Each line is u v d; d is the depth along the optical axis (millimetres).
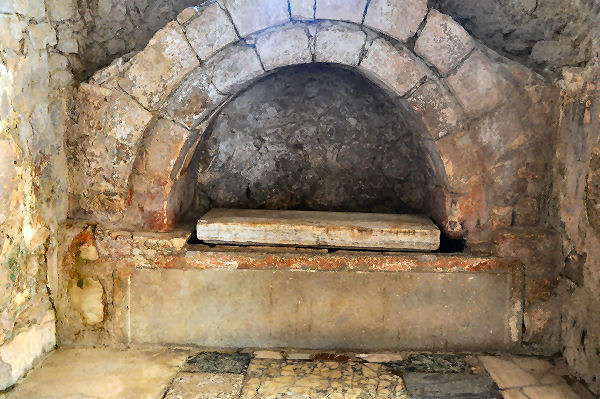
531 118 3104
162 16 3297
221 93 3105
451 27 2980
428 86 3072
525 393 2842
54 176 3109
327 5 2953
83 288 3230
